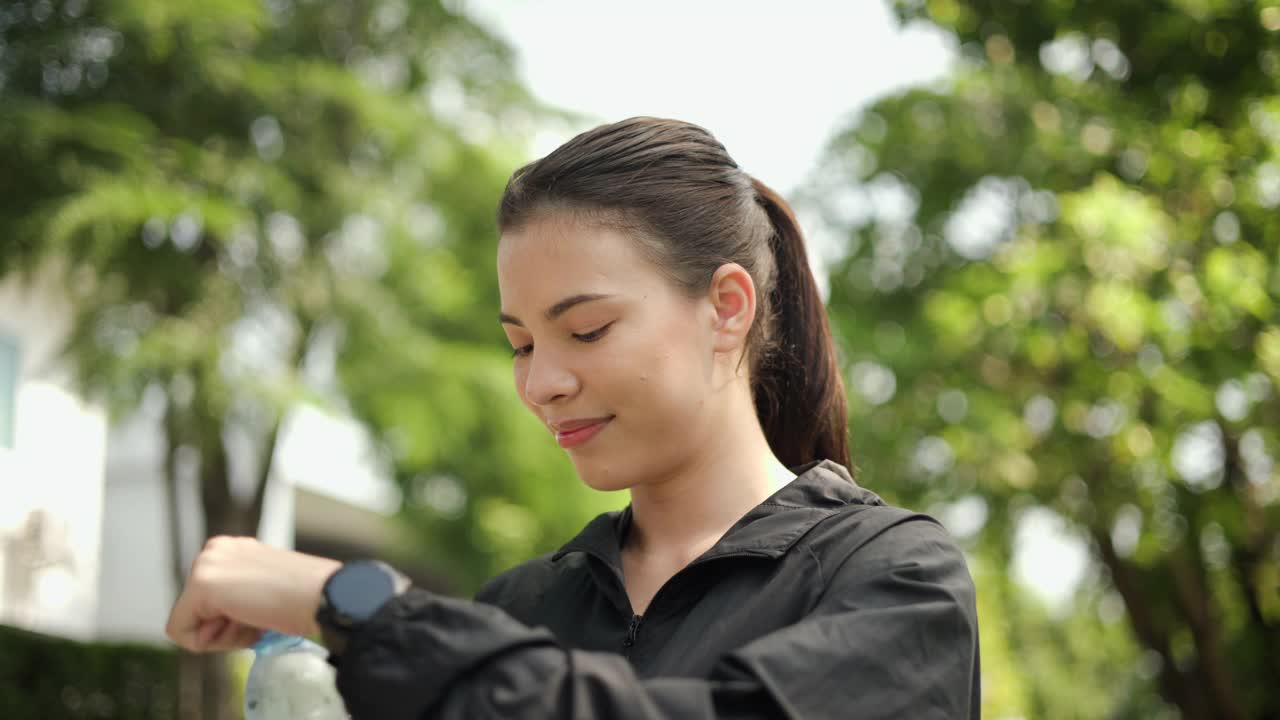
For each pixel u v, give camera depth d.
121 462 13.92
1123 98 8.73
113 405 9.08
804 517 1.26
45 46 9.41
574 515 10.94
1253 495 8.72
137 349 8.88
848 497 1.30
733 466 1.34
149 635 13.63
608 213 1.26
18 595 10.97
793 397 1.54
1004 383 9.12
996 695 11.55
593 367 1.25
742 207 1.37
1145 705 11.73
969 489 9.35
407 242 10.60
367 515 14.56
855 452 9.52
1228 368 8.05
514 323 1.29
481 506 10.98
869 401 9.70
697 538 1.34
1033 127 8.98
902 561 1.17
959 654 1.12
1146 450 8.38
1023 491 9.29
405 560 11.55
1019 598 10.59
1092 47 9.00
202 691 9.66
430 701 0.99
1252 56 8.32
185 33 9.57
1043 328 8.62
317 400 9.62
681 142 1.34
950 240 9.84
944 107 9.53
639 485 1.38
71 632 11.51
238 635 1.16
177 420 9.15
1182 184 8.38
